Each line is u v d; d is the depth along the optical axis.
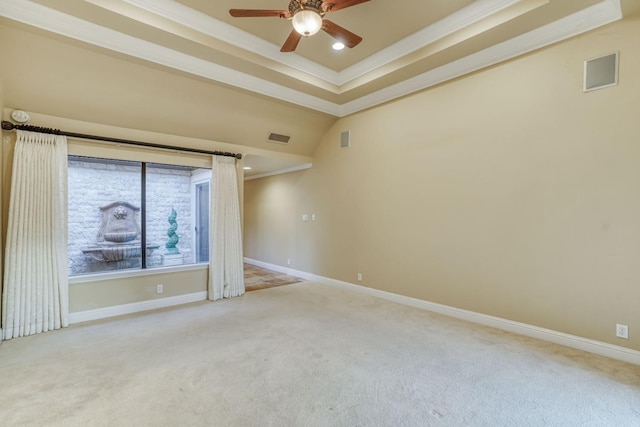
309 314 4.04
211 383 2.39
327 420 1.97
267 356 2.85
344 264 5.46
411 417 2.00
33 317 3.32
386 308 4.30
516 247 3.38
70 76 3.31
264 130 5.08
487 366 2.65
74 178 3.93
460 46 3.42
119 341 3.16
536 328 3.23
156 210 4.53
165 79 3.73
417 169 4.32
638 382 2.39
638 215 2.65
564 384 2.37
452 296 3.95
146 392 2.26
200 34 3.37
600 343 2.84
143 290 4.21
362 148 5.11
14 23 2.74
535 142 3.23
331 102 5.11
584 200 2.93
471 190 3.75
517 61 3.34
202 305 4.44
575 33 2.94
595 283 2.87
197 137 4.61
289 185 6.72
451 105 3.93
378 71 4.20
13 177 3.23
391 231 4.68
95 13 2.87
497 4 3.00
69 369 2.59
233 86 4.05
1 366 2.63
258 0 3.04
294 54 4.05
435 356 2.84
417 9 3.16
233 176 4.91
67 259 3.55
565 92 3.03
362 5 3.08
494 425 1.93
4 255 3.23
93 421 1.94
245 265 7.87
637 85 2.65
